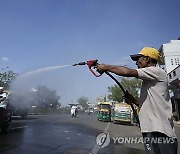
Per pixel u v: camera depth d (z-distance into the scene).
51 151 7.78
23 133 12.14
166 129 2.18
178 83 32.03
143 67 2.46
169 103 2.32
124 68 2.26
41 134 12.03
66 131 14.09
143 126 2.29
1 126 11.81
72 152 7.76
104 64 2.34
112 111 35.50
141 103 2.37
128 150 8.68
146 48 2.49
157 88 2.28
